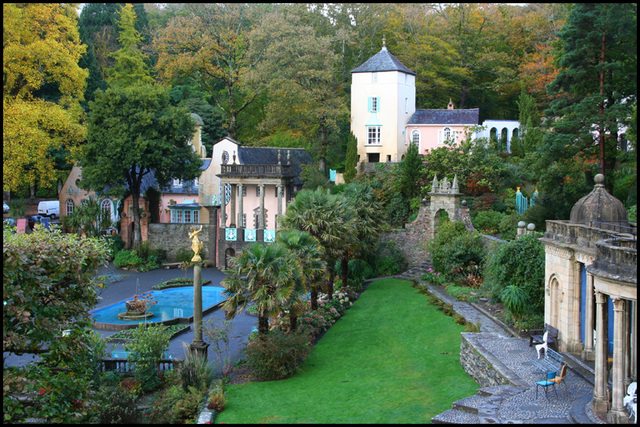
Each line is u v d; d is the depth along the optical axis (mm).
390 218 50969
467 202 46719
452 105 63594
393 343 30188
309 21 66438
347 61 69375
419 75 66938
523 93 56406
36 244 19500
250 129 74000
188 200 60500
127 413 20859
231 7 69750
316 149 64438
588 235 21531
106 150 48469
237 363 27906
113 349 29469
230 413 21031
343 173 59062
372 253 45719
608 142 34156
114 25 76562
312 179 54031
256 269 26141
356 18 68750
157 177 53125
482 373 22938
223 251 52312
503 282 29250
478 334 26266
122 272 50688
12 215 58094
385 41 67000
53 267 19906
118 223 58000
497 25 66938
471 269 38719
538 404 18453
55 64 51875
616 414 16219
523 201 42938
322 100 59562
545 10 63281
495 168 48625
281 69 59906
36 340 19812
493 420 17312
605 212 22344
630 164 36312
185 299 41500
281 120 62719
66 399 19828
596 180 23156
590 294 21984
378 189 52625
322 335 32750
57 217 63906
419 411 19969
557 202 35656
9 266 17734
